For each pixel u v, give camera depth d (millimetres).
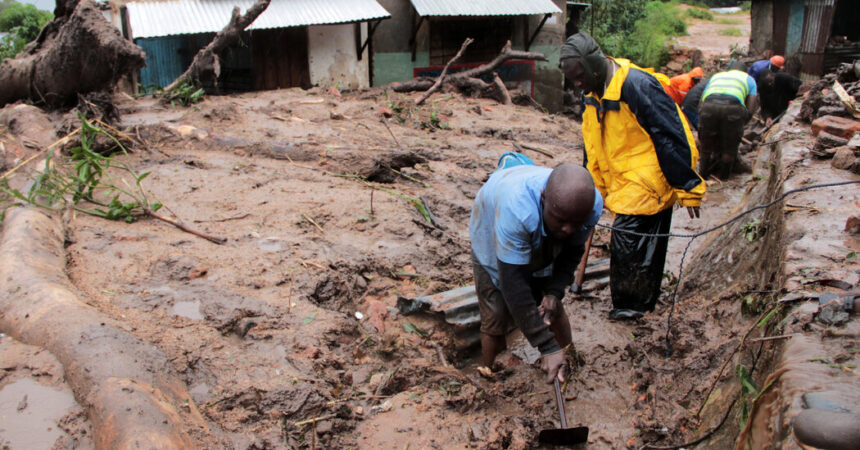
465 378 3850
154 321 3596
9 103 8836
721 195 8523
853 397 2215
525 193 3143
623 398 3953
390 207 6008
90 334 3117
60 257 4176
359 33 15148
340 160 7012
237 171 6582
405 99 11672
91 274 4051
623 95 4480
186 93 9305
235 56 15000
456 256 5586
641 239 4727
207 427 2900
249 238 5004
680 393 3820
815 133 5832
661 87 4473
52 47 8031
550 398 3938
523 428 3459
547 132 10680
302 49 14812
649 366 4160
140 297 3848
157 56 15102
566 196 2939
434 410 3443
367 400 3471
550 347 3381
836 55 15891
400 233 5578
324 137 7852
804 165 4984
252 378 3293
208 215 5395
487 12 15211
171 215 5277
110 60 7473
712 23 29875
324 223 5574
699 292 5188
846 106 5922
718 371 3766
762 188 5984
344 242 5266
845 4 17625
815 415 1909
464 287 4719
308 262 4664
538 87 17828
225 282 4203
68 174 5871
